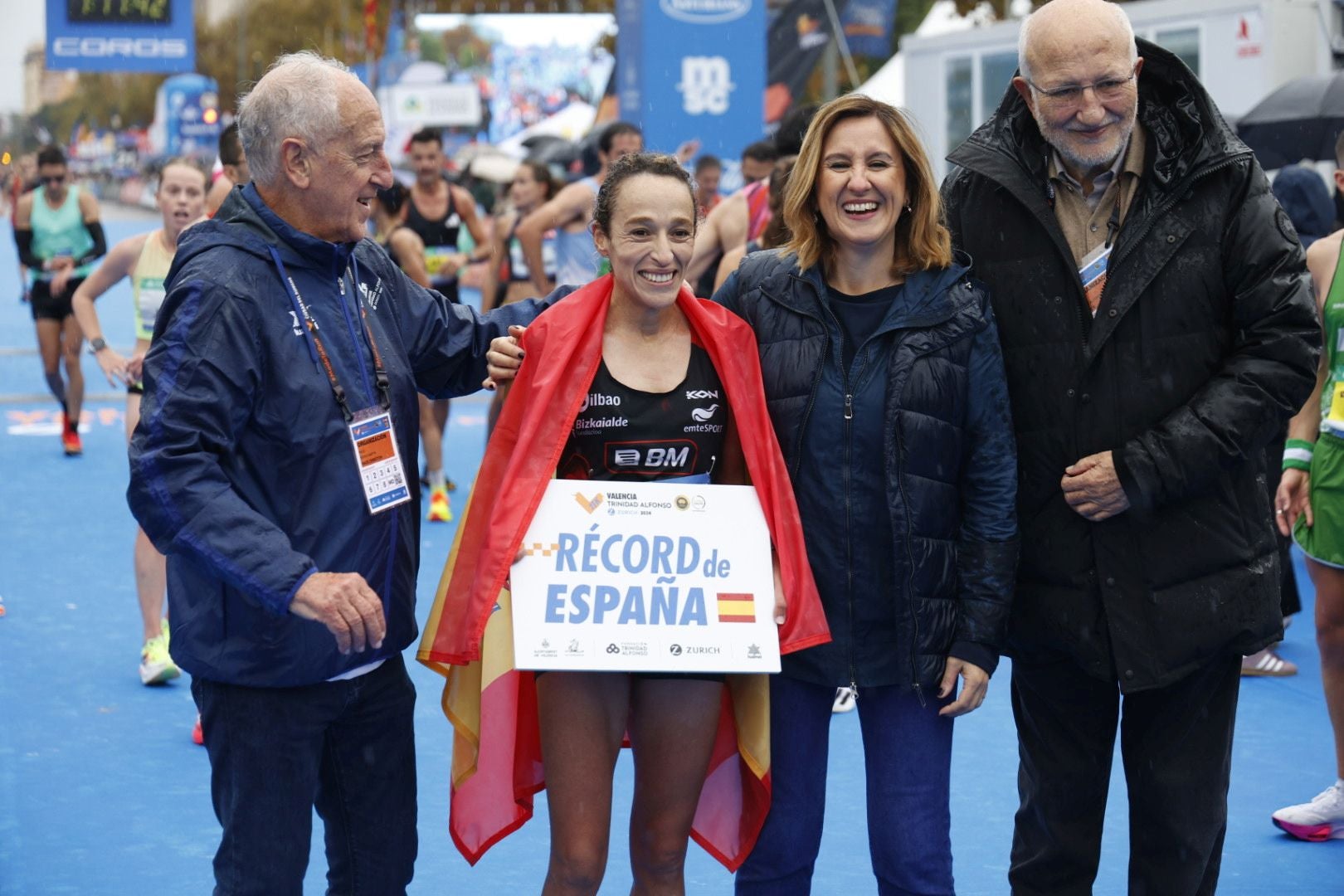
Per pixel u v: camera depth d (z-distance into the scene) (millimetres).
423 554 8969
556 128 31781
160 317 3084
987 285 3648
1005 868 4715
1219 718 3693
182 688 6496
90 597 8016
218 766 3170
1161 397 3527
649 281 3332
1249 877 4629
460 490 10758
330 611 2904
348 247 3285
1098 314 3521
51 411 14555
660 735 3393
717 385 3461
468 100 31719
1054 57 3391
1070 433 3584
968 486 3568
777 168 5777
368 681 3301
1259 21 12734
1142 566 3570
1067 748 3828
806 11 22219
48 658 6898
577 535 3336
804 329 3520
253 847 3131
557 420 3354
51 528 9617
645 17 13508
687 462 3426
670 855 3410
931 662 3465
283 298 3123
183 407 2975
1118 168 3547
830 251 3576
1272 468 3896
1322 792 5344
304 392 3105
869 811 3580
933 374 3447
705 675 3406
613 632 3279
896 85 21688
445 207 10852
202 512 2930
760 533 3406
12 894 4391
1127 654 3566
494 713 3533
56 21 18078
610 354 3410
